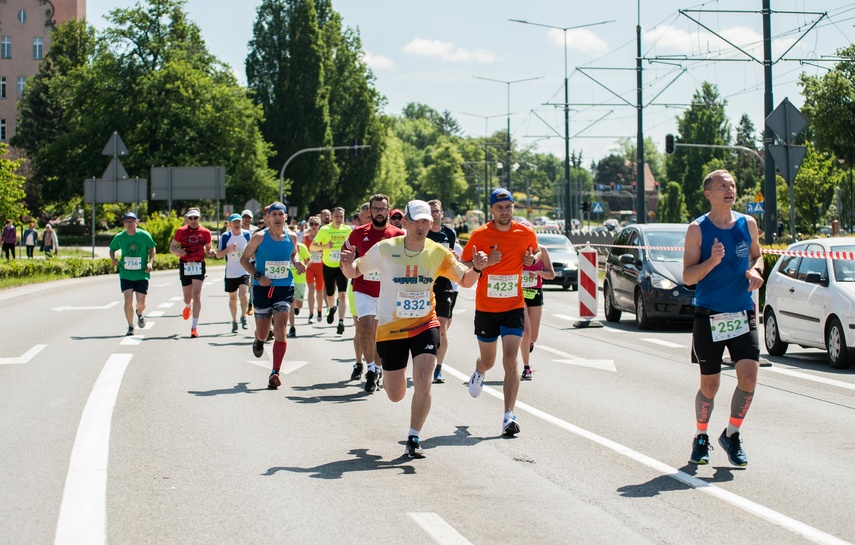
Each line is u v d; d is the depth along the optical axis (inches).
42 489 281.3
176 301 1083.3
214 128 3088.1
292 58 3612.2
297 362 577.3
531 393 471.8
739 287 313.3
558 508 263.0
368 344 468.4
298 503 267.1
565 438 361.7
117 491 279.6
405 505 265.4
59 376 511.2
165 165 3002.0
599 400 451.2
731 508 263.9
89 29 4315.9
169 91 3026.6
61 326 783.7
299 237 1084.5
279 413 410.0
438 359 505.0
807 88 2343.8
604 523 248.1
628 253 869.8
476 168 7810.0
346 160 3964.1
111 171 1544.0
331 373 534.3
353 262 335.6
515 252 375.9
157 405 426.6
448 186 6786.4
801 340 605.0
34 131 4222.4
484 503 268.1
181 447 340.8
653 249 842.8
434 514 256.1
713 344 312.8
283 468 309.7
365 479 295.9
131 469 307.0
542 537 235.3
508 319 376.5
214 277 1711.4
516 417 400.8
